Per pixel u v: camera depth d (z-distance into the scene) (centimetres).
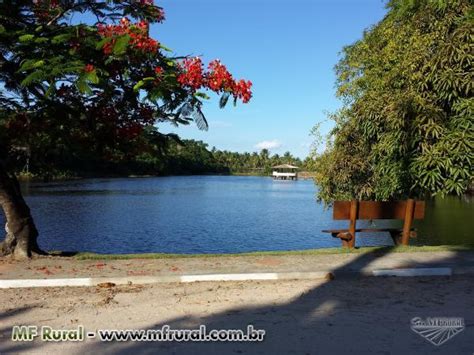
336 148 1199
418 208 982
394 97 870
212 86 623
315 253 873
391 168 898
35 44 628
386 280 692
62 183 5703
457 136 781
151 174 8881
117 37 598
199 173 12506
